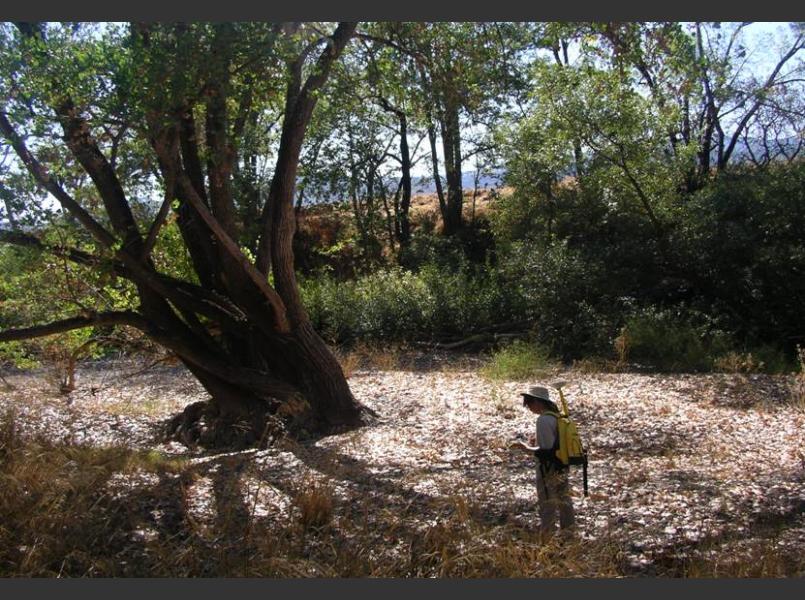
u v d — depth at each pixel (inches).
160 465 363.6
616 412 485.1
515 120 962.7
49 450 362.3
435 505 288.5
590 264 764.0
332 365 483.8
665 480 328.2
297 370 480.4
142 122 354.0
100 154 417.7
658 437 418.9
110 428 530.6
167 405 613.6
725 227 740.7
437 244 1182.9
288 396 472.1
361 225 1259.2
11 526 262.2
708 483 323.0
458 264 1083.3
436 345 845.8
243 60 363.3
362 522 274.7
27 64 344.2
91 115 363.9
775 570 231.1
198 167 461.1
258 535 260.7
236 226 468.4
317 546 255.8
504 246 1004.6
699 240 747.4
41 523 261.3
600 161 855.1
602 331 720.3
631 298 765.3
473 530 257.4
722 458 370.6
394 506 292.0
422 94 472.4
